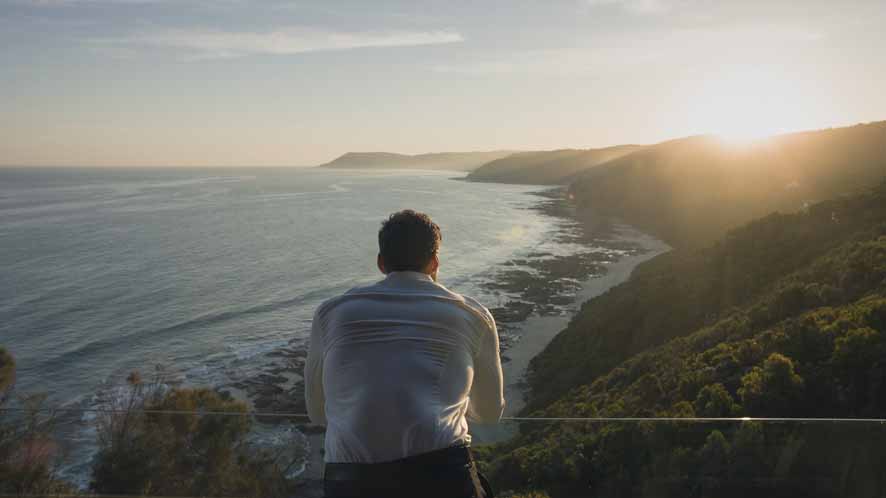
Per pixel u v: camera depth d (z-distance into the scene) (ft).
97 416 8.50
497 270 202.90
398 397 5.72
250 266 208.44
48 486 8.25
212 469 8.42
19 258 215.31
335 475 5.81
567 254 238.27
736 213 281.13
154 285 175.01
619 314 100.12
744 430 8.66
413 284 6.52
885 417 29.84
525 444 9.63
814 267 74.84
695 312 84.64
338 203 486.38
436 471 5.60
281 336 128.98
